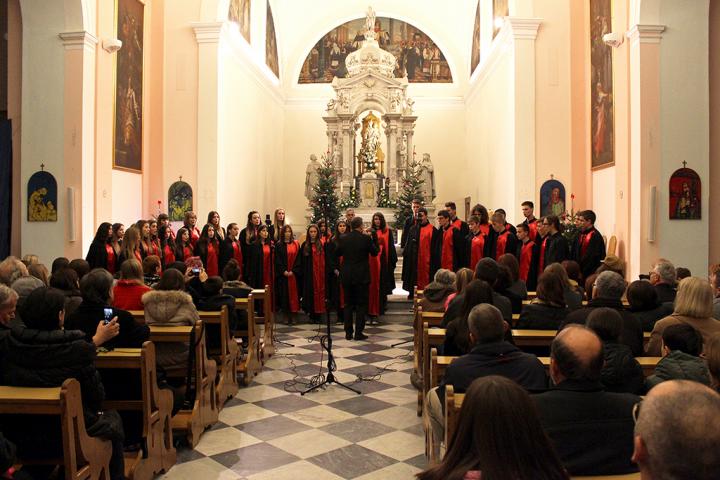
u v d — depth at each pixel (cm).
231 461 498
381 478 468
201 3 1411
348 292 1013
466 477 178
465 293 499
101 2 1114
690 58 1013
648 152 1016
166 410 475
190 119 1416
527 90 1388
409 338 1025
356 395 690
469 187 2197
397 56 2347
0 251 1113
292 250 1189
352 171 2108
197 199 1415
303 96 2339
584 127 1380
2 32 1203
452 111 2330
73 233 1058
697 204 1013
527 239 1004
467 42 2272
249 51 1762
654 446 141
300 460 502
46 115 1067
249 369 731
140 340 466
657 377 354
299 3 2272
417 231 1189
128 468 416
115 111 1222
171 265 728
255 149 1858
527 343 505
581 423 265
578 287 680
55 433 351
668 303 537
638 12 1014
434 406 405
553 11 1388
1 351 365
